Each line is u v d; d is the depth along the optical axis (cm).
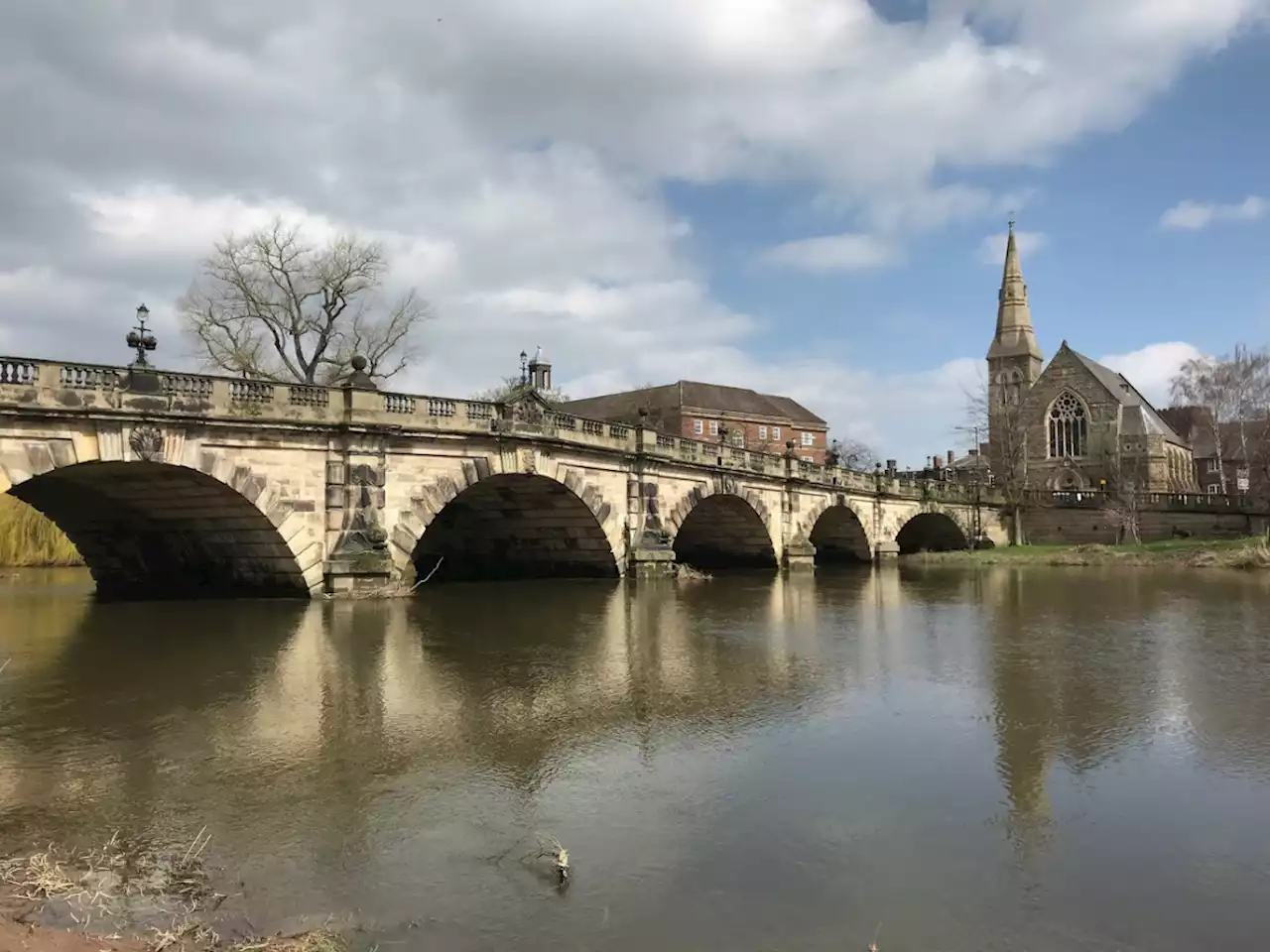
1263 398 9025
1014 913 882
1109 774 1313
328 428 3231
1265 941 831
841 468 6619
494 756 1395
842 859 1009
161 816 1136
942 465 13200
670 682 1930
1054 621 2994
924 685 1916
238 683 1884
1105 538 7888
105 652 2248
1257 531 7438
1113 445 9744
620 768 1338
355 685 1873
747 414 11406
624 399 11569
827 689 1872
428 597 3556
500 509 4603
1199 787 1255
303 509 3195
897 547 7175
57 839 1062
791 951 807
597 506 4422
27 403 2494
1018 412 9569
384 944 817
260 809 1161
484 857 1012
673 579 4678
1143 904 902
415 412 3503
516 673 2012
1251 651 2353
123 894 913
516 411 3900
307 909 886
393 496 3422
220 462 2947
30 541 5981
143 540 3772
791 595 3959
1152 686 1902
